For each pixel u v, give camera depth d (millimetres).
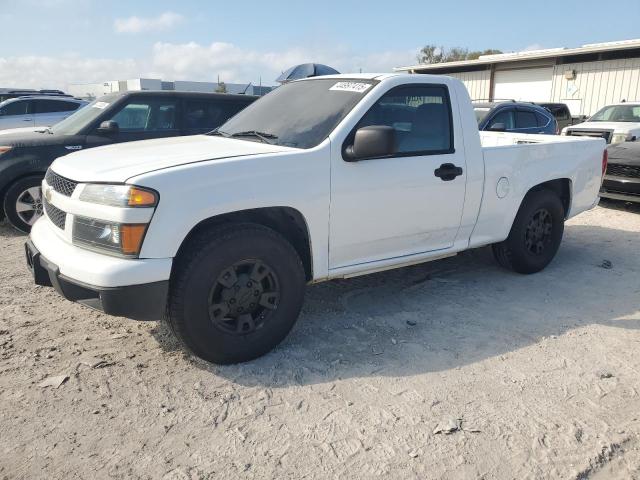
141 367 3443
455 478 2521
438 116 4324
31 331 3924
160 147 3875
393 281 5133
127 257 3043
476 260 5852
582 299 4758
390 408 3055
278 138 3930
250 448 2703
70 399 3076
